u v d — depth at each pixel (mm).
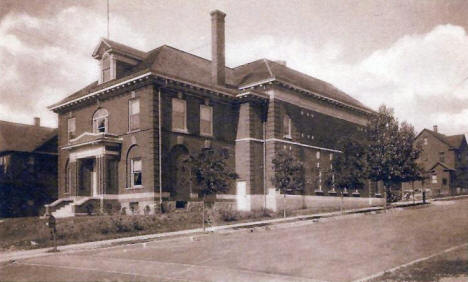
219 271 13547
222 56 34156
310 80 39281
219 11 34312
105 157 29594
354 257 14938
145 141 28562
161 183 28172
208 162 22656
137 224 23172
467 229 18922
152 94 28500
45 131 41469
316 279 12359
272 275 12914
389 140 30219
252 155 32625
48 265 15430
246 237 19719
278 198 32406
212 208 28109
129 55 32312
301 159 34781
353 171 30312
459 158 39656
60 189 35000
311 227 22156
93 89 32062
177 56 33719
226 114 33219
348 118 40188
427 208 28281
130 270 14023
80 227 22594
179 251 17109
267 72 34875
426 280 11586
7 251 19406
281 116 33844
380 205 38656
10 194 37438
